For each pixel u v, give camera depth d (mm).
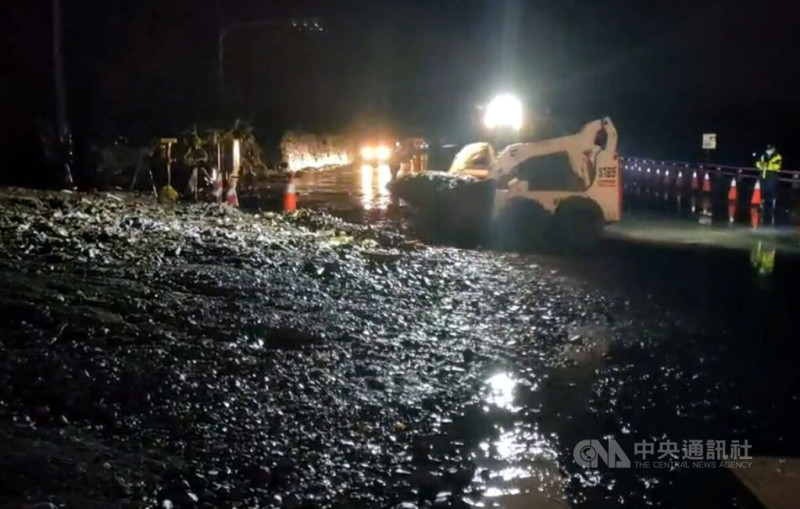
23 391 6938
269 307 10719
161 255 12883
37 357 7551
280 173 44406
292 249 15203
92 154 27359
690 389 9094
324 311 11000
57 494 5488
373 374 8867
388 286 13227
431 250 17500
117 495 5641
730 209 29000
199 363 8188
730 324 11945
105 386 7266
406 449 7160
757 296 13914
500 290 13703
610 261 17266
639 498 6566
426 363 9453
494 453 7242
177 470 6117
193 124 33719
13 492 5391
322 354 9195
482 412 8125
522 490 6590
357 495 6270
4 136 25516
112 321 8883
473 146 22531
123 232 14398
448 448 7258
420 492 6430
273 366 8508
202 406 7305
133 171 28500
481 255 17328
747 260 17766
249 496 6008
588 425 7988
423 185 20203
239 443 6777
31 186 23625
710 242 20562
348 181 39969
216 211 20125
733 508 6441
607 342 10820
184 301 10234
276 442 6926
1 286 9617
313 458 6750
